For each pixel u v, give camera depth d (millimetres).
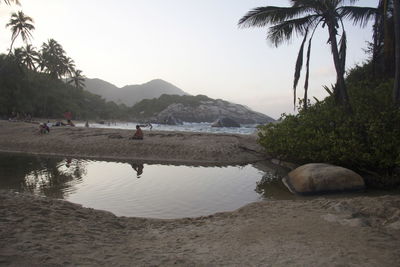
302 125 13688
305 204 7430
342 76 12773
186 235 5590
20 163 16078
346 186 10195
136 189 10750
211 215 7098
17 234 4711
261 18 13797
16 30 49875
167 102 183875
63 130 25688
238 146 19766
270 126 15992
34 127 27422
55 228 5273
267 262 4273
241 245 4957
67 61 76938
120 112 133250
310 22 13516
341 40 12992
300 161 14547
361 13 13328
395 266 4113
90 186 11055
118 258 4320
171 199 9469
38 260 3887
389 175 11117
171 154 18750
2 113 57688
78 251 4406
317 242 4969
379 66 17703
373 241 4961
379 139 10805
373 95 13188
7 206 6082
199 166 16156
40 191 10188
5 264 3699
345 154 11320
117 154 19156
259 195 10102
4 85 58125
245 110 178125
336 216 6195
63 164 16000
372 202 7047
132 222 6559
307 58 13969
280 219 6273
